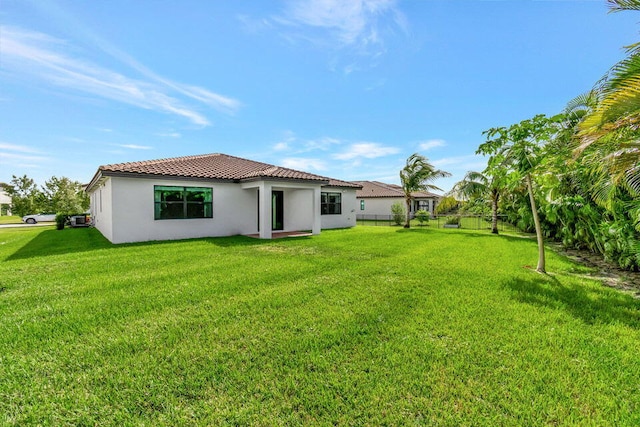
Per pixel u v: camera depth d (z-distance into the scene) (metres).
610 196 6.87
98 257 8.84
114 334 3.84
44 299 5.16
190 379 2.90
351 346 3.53
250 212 15.65
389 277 6.61
